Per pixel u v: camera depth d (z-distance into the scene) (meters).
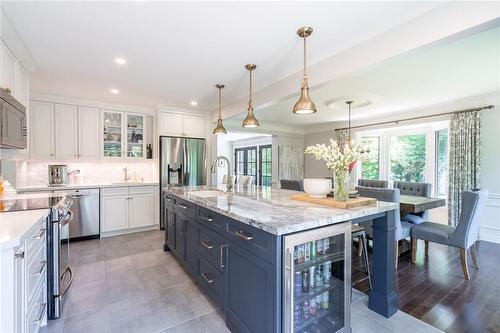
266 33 2.11
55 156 3.84
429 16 1.77
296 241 1.38
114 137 4.39
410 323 1.88
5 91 2.00
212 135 5.06
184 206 2.66
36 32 2.08
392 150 5.53
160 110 4.53
